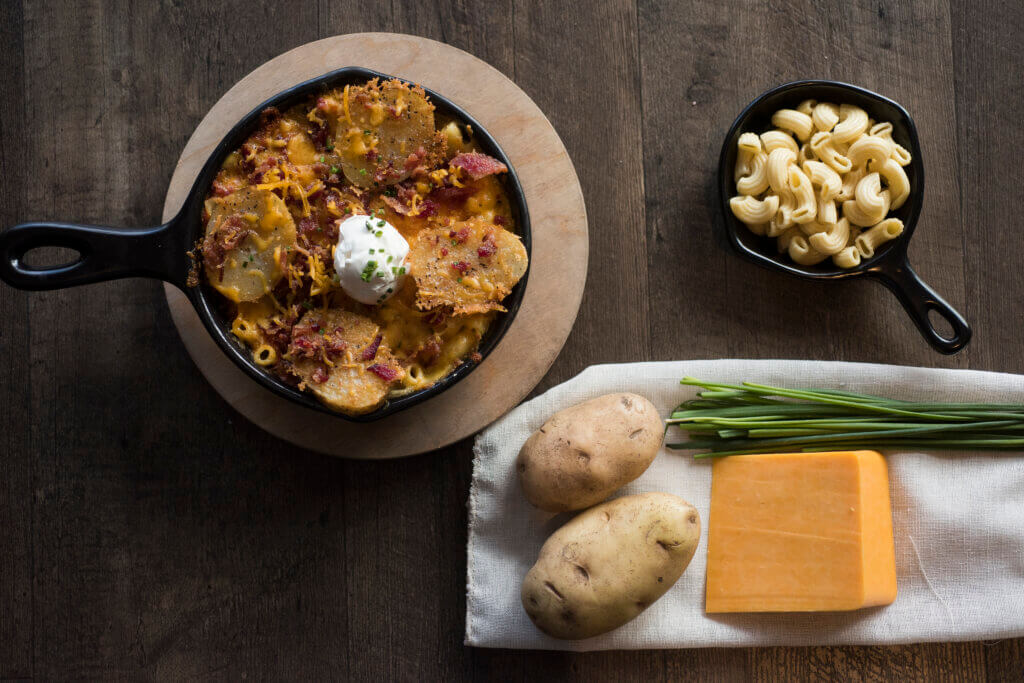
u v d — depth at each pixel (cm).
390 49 70
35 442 71
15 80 71
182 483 71
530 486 67
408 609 71
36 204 71
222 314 65
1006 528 69
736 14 72
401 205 65
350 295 64
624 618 67
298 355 63
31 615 71
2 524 71
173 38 72
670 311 72
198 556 71
